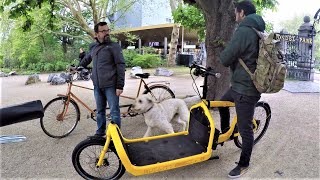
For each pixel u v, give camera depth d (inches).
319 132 193.3
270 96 323.9
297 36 475.8
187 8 455.2
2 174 137.0
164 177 132.8
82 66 185.3
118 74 161.0
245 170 133.1
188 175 134.5
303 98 312.5
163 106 176.4
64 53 921.5
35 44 871.1
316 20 475.8
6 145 172.6
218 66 232.4
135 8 1024.2
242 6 124.3
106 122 187.5
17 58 890.1
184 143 141.3
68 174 137.2
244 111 126.0
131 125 209.5
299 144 171.3
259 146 168.1
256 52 120.0
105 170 134.6
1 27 816.9
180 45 1098.7
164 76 565.0
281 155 155.8
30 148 168.4
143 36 1091.3
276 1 311.1
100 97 169.9
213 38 230.5
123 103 253.8
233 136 152.0
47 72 796.0
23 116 68.2
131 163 118.1
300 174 135.0
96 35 164.1
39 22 732.0
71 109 192.7
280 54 119.5
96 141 125.7
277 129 199.2
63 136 187.0
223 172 137.2
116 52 159.9
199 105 142.6
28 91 403.2
